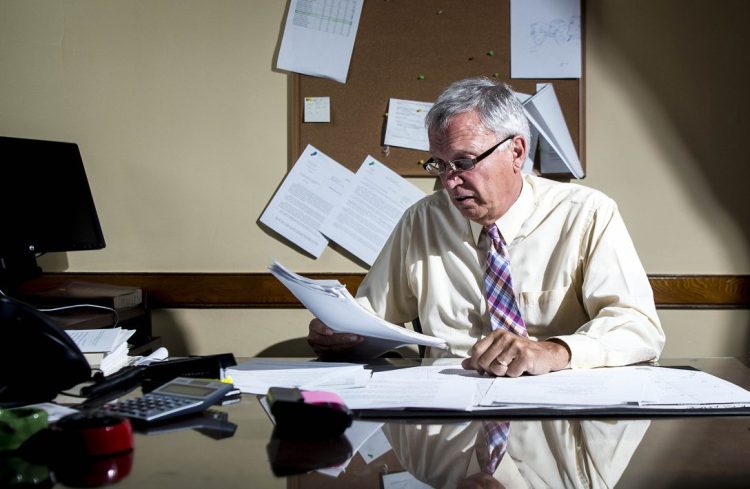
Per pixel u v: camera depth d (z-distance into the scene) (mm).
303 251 2625
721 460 851
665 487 763
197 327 2643
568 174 2596
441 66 2607
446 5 2602
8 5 2609
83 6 2613
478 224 1845
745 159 2592
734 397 1119
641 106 2604
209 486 761
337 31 2613
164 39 2617
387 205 2611
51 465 833
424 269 1925
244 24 2623
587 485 772
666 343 2613
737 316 2602
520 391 1168
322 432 959
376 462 849
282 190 2613
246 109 2623
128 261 2629
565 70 2590
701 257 2605
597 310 1695
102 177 2625
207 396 1091
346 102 2613
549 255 1813
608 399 1109
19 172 2186
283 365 1446
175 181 2629
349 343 1571
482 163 1707
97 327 1983
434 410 1069
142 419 1001
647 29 2602
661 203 2607
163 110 2623
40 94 2613
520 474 811
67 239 2270
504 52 2600
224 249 2631
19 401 1130
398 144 2611
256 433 966
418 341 1442
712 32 2592
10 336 1077
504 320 1780
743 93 2592
